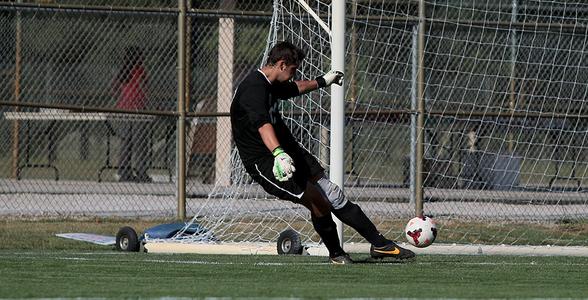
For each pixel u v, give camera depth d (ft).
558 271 89.66
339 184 104.63
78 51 187.21
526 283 77.92
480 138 173.58
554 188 180.86
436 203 162.30
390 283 75.66
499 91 174.19
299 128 138.51
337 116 104.53
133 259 98.22
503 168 179.73
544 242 130.00
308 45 131.75
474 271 87.56
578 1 167.84
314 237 126.21
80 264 90.58
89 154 229.45
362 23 156.46
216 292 67.05
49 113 188.65
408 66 163.53
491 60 163.43
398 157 195.21
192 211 153.38
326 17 138.72
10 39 183.01
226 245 111.75
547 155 183.93
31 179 206.90
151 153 195.62
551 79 165.68
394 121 165.78
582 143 176.86
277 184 85.97
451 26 171.83
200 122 183.11
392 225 143.13
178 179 146.61
